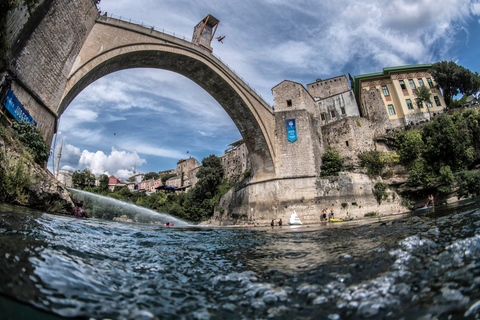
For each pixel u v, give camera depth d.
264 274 3.89
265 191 29.58
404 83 38.28
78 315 2.18
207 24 29.45
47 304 2.27
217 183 52.84
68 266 3.32
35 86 12.14
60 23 13.34
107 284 3.01
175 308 2.59
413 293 2.57
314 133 31.59
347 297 2.70
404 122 36.28
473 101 35.66
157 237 7.80
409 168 29.47
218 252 6.03
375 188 28.25
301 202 27.53
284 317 2.38
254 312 2.52
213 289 3.22
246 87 29.06
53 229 5.71
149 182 96.06
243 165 52.94
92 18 16.77
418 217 11.61
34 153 10.72
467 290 2.44
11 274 2.66
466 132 27.83
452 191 26.61
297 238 8.60
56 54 13.48
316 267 4.04
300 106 31.19
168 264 4.43
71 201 11.73
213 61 26.44
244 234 10.90
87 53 16.52
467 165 27.97
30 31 11.27
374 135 33.50
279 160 29.83
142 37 20.59
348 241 6.67
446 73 37.16
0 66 9.75
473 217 7.11
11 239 4.02
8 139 9.05
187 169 81.12
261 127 29.53
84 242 5.08
